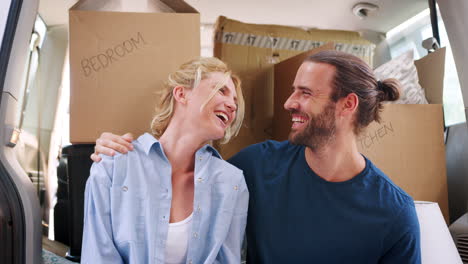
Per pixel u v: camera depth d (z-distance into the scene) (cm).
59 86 178
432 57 183
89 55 137
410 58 176
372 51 197
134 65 139
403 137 159
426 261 130
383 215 130
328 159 134
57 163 177
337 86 131
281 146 149
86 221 116
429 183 159
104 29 138
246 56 179
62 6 167
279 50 185
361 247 131
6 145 118
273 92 183
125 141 122
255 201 138
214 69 128
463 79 153
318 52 139
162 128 131
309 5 183
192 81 125
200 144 128
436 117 164
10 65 117
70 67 136
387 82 139
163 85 138
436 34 192
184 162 128
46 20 171
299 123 135
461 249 143
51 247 155
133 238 112
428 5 187
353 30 204
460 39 151
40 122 173
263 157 146
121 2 152
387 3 184
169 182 120
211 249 121
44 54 174
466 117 154
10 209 108
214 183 128
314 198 135
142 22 140
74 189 149
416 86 174
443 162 162
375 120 141
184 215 124
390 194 133
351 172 136
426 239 132
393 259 132
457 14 150
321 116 132
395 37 208
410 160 158
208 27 195
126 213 114
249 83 179
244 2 180
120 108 137
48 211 170
